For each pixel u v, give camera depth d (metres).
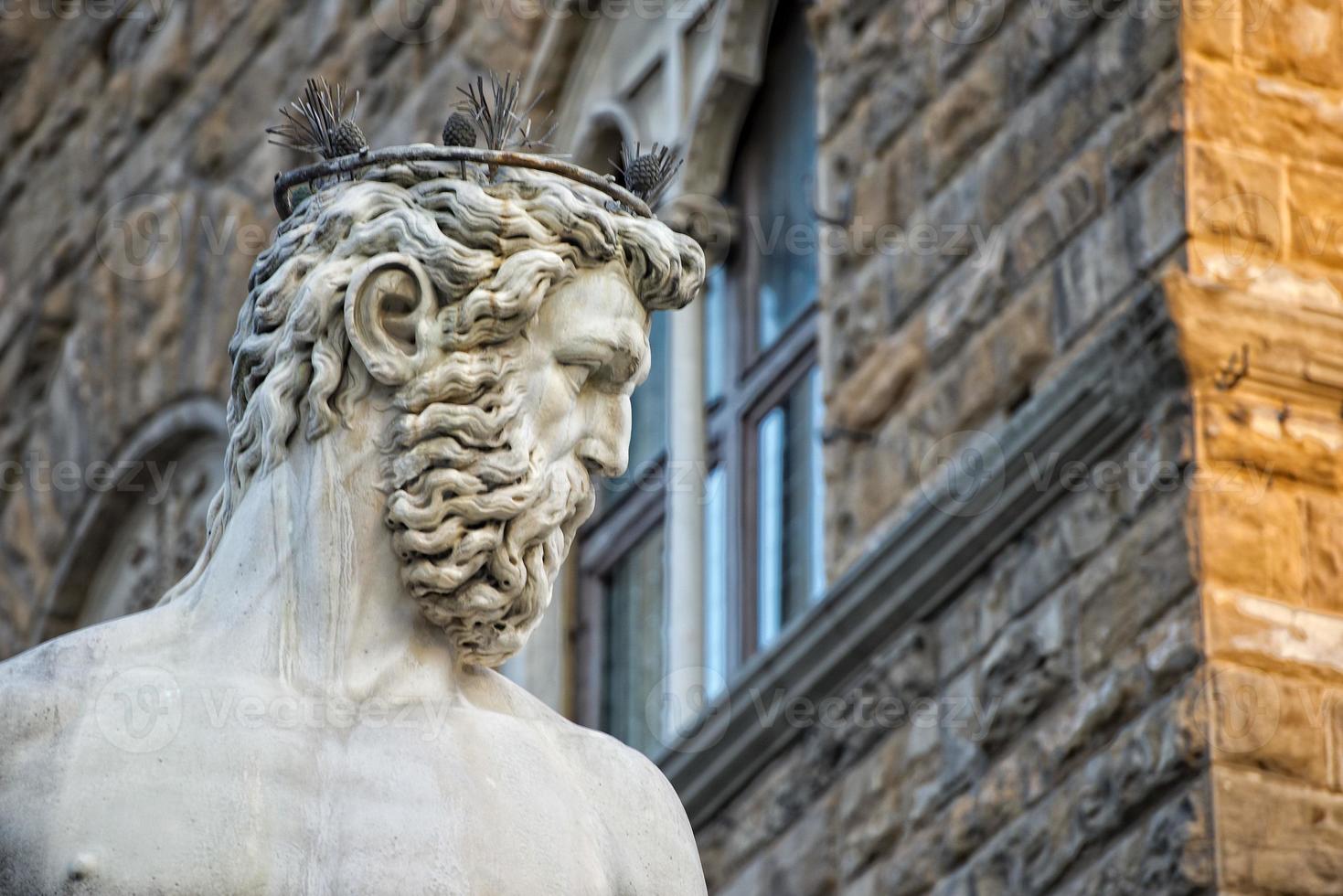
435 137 25.75
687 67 23.58
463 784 9.81
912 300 20.59
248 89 28.38
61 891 9.37
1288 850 17.06
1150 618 17.92
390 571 10.03
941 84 20.81
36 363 30.34
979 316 19.98
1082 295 19.14
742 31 23.25
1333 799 17.23
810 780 20.47
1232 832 17.00
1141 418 18.39
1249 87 18.86
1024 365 19.52
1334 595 17.81
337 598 9.97
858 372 20.91
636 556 23.66
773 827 20.69
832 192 21.55
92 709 9.68
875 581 20.02
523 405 10.08
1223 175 18.59
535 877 9.74
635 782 10.35
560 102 24.98
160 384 28.45
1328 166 18.81
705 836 21.34
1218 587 17.62
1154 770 17.47
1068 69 19.70
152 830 9.46
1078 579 18.59
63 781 9.53
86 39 30.73
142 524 28.91
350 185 10.30
